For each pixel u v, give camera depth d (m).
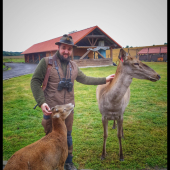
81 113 5.32
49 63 2.32
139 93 7.50
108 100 2.81
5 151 3.33
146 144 3.50
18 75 15.62
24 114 5.33
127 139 3.73
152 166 2.83
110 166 2.86
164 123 4.47
